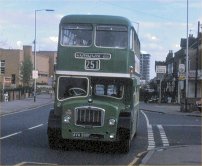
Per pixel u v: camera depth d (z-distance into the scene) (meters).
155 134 24.41
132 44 16.77
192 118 39.28
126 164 13.52
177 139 21.92
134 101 17.62
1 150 15.66
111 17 16.53
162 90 89.62
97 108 15.41
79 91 16.36
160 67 72.75
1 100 59.72
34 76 62.56
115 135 15.52
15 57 105.94
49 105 56.84
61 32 16.53
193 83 70.94
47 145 17.33
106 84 16.38
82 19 16.45
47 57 133.38
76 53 16.39
